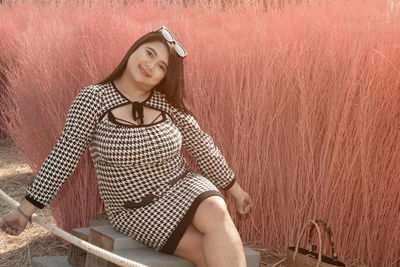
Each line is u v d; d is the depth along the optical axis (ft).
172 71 7.36
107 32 9.30
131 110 7.22
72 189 9.23
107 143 6.99
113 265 6.78
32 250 9.15
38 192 6.98
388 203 8.51
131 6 12.94
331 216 8.67
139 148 6.96
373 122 8.27
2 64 15.87
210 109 9.27
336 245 8.71
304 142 8.64
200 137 7.93
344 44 8.54
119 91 7.27
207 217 6.64
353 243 8.75
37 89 9.18
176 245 6.80
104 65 9.06
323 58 8.63
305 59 8.79
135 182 7.03
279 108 8.90
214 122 9.19
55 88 9.04
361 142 8.21
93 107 7.10
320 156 8.64
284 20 9.46
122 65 7.27
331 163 8.41
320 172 8.59
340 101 8.38
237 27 9.89
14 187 13.26
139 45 7.27
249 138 9.11
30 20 15.74
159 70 7.20
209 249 6.51
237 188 8.42
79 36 9.36
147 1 12.76
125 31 9.39
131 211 7.06
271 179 9.04
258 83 9.05
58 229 6.78
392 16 8.48
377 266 8.64
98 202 9.33
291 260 7.80
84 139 7.13
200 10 11.50
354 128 8.42
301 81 8.59
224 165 8.18
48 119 9.16
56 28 10.35
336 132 8.51
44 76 9.30
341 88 8.41
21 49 11.22
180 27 9.71
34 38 10.31
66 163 7.07
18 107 9.72
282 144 9.01
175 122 7.70
